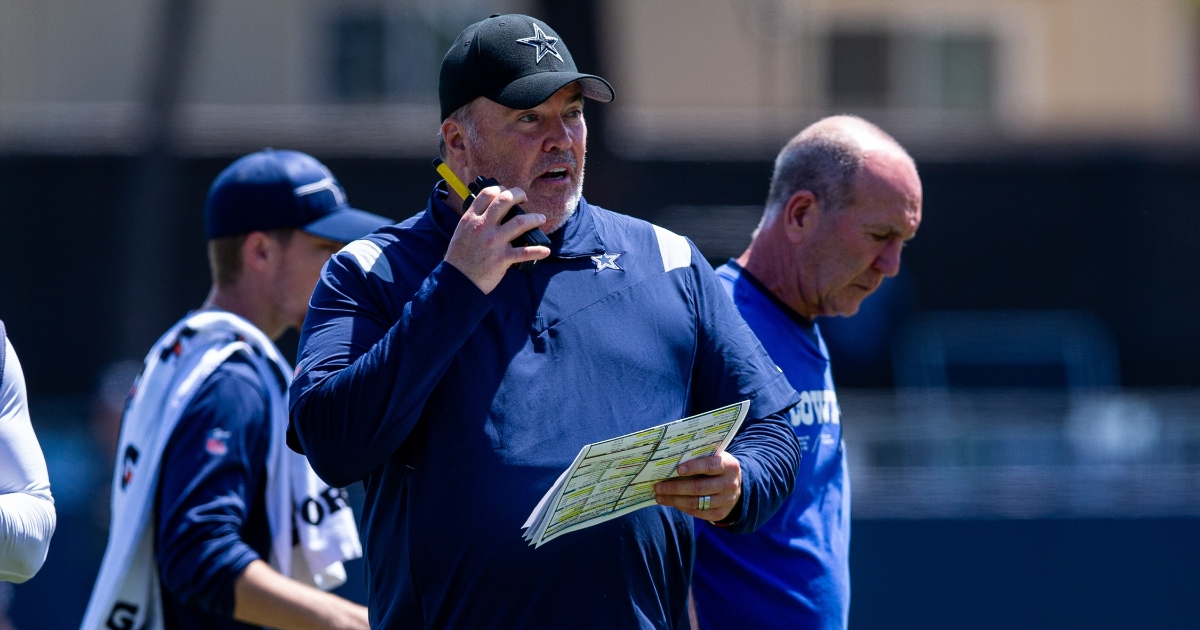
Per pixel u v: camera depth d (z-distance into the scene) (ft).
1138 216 149.28
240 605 38.86
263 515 41.57
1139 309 149.07
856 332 139.44
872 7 166.20
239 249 43.73
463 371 29.60
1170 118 170.19
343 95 164.76
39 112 151.33
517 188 29.14
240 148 141.90
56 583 89.40
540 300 30.45
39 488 31.22
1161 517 87.61
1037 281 149.48
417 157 143.13
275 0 162.50
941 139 150.30
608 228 32.50
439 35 164.86
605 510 28.86
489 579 29.04
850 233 38.86
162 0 120.88
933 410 98.27
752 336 33.35
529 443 29.35
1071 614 86.89
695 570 37.32
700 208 143.23
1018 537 87.30
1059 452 94.22
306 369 29.66
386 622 30.30
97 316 141.79
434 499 29.40
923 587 86.99
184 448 39.88
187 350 41.24
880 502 88.43
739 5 160.86
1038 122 165.78
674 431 27.66
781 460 31.60
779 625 36.86
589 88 31.83
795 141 40.60
